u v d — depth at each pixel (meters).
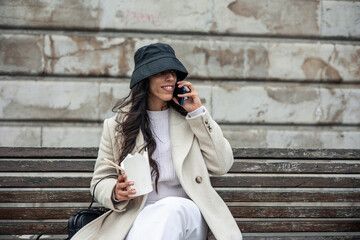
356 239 2.98
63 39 4.12
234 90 4.27
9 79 4.10
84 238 2.20
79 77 4.16
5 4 4.07
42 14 4.10
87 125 4.18
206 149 2.38
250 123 4.30
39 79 4.13
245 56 4.28
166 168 2.36
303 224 2.98
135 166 2.05
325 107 4.36
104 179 2.30
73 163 2.90
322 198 2.99
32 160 2.96
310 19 4.36
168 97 2.30
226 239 2.13
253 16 4.30
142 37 4.22
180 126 2.45
